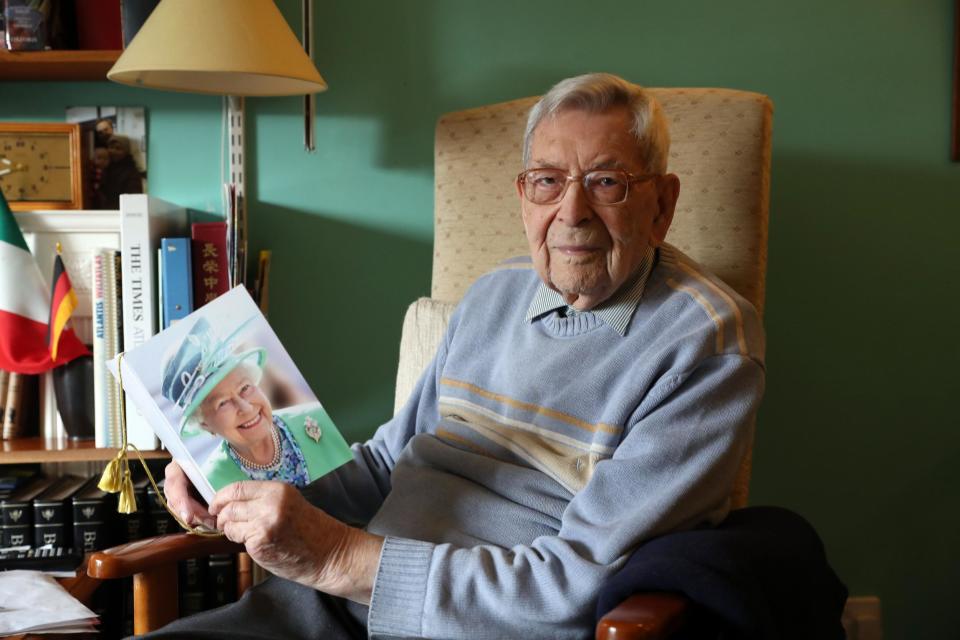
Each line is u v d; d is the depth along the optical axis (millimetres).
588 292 1305
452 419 1442
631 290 1327
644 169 1289
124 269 1766
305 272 2070
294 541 1156
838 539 2148
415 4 2029
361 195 2064
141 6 1790
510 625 1121
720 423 1188
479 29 2041
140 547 1286
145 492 1855
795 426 2125
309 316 2078
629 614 948
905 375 2129
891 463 2143
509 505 1304
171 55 1599
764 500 2137
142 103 2004
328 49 2027
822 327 2109
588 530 1152
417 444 1443
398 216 2072
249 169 2041
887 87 2070
